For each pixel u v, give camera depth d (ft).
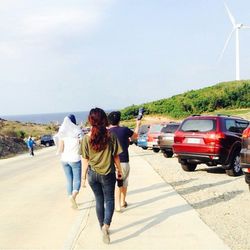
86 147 14.79
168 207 19.44
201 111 172.24
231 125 30.27
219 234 15.17
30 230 16.58
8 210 20.53
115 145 14.85
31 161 54.29
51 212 19.71
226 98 174.91
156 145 56.95
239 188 24.59
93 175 14.69
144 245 13.97
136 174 31.76
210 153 29.12
